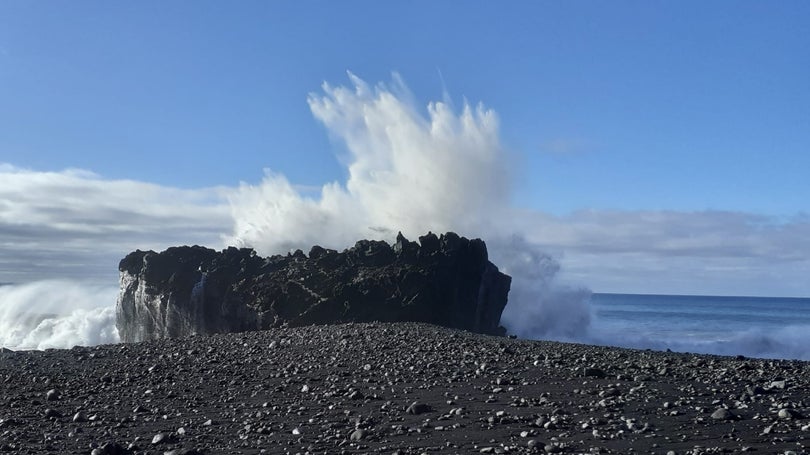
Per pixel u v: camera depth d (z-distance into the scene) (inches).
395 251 2176.4
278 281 2097.7
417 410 627.8
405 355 957.8
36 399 759.7
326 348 1054.4
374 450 502.0
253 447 526.9
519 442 506.0
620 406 618.2
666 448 477.7
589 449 477.7
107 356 1075.9
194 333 2119.8
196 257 2274.9
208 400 735.7
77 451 527.5
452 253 2085.4
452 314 2030.0
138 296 2245.3
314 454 495.2
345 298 1987.0
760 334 3425.2
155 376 889.5
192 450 510.0
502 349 984.9
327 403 688.4
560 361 880.9
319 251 2283.5
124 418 649.6
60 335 2672.2
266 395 747.4
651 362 874.8
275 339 1187.3
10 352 1134.4
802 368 826.8
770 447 470.9
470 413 611.8
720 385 716.0
